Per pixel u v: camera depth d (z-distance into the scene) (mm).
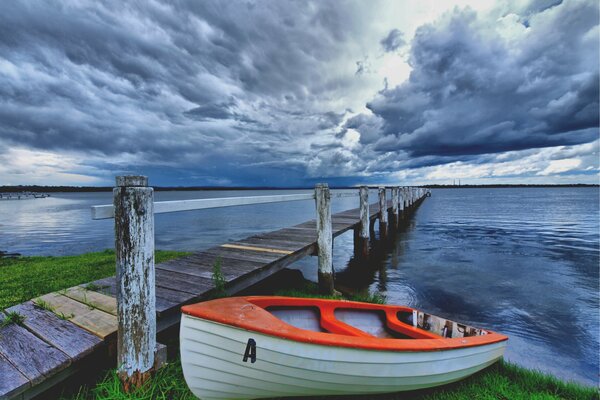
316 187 6297
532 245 13594
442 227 19906
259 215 32875
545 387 3443
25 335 2854
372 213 15039
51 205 59344
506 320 5906
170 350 3309
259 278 4840
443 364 3018
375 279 8562
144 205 2455
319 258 6332
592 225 20516
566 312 6258
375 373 2670
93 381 2703
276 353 2387
